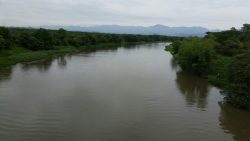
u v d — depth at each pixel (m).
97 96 37.59
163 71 58.66
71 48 98.50
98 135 25.33
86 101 35.25
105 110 32.03
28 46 80.31
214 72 51.72
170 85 45.44
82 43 111.19
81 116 29.88
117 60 74.25
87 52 93.75
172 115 31.12
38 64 63.19
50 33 94.94
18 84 42.84
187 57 55.41
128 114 30.98
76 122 28.16
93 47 115.69
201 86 45.12
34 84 43.16
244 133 26.88
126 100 36.22
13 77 47.94
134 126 27.69
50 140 24.05
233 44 68.38
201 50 54.22
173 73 56.44
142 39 176.12
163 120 29.58
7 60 61.50
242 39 78.12
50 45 88.00
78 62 68.06
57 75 50.75
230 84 36.06
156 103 35.38
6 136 24.50
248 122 29.61
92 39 119.12
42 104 33.47
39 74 51.34
